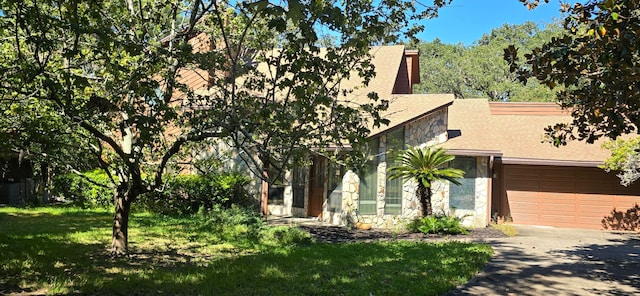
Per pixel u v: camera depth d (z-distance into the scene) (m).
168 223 13.49
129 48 5.51
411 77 22.91
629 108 5.43
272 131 6.06
